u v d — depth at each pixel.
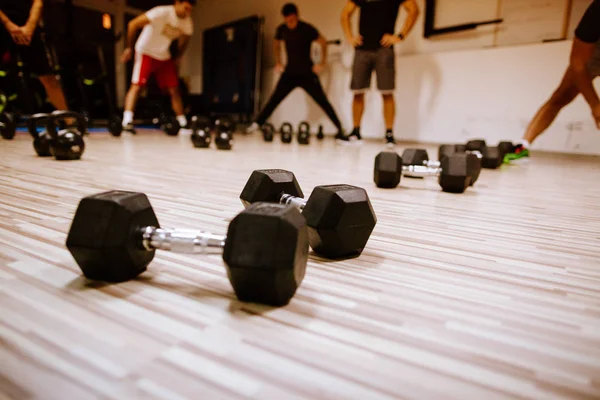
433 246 1.13
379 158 2.10
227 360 0.54
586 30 3.14
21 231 1.09
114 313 0.66
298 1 8.30
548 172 3.26
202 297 0.73
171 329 0.61
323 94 6.63
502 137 6.21
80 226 0.73
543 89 5.76
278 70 6.85
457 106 6.57
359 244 0.97
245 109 8.24
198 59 10.20
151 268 0.87
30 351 0.54
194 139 4.15
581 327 0.69
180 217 1.32
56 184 1.82
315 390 0.49
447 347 0.61
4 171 2.13
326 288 0.81
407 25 5.21
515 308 0.75
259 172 1.14
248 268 0.65
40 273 0.81
